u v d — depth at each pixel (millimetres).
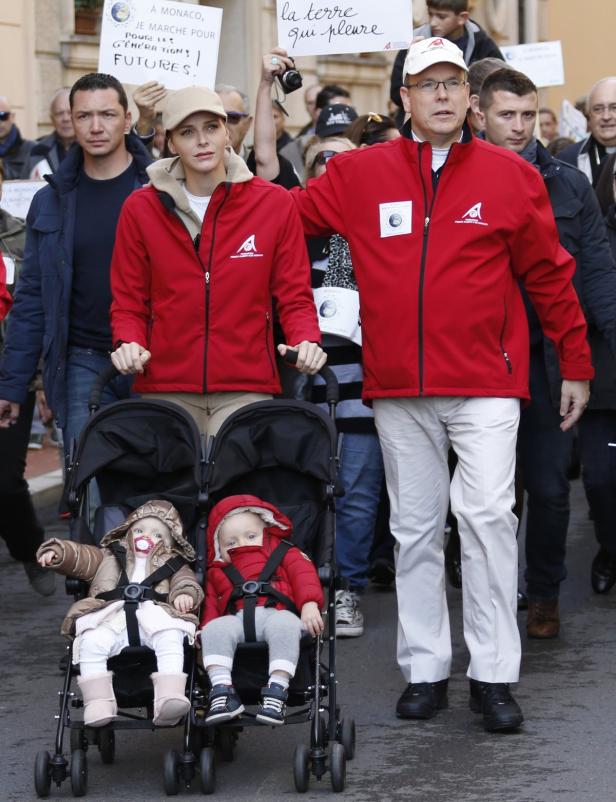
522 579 24375
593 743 16531
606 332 20016
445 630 17828
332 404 16688
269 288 17734
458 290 16828
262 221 17531
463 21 27781
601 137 28781
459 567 24047
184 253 17484
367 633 21547
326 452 16250
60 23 47625
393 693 18656
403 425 17375
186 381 17547
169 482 16719
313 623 15109
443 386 16906
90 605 15180
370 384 17469
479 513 16891
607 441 22312
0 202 30984
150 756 16562
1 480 22500
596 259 19969
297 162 33719
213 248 17438
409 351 17000
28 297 20641
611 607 22953
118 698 15180
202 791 15219
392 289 17000
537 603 21047
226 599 15461
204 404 17672
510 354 17109
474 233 16859
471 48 27953
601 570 23875
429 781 15414
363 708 18062
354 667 19844
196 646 15211
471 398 17016
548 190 19844
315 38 23266
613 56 89438
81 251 20094
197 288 17453
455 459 22172
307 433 16422
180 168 17594
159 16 24188
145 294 17859
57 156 36438
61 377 20172
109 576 15656
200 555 15812
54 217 20234
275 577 15555
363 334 17516
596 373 21766
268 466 16484
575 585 24438
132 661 15078
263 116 21672
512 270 17547
